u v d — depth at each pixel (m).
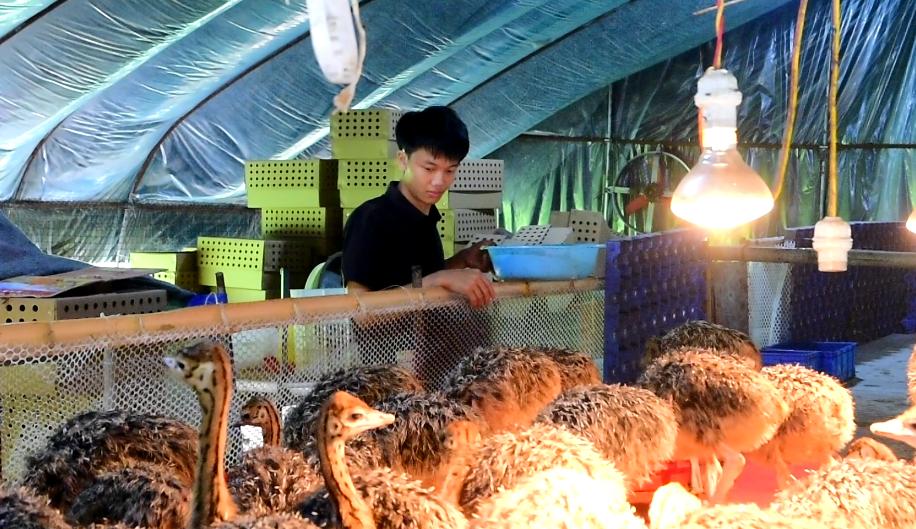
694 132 15.84
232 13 8.60
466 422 3.55
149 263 9.29
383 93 11.31
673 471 4.72
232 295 9.17
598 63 13.56
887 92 16.89
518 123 13.64
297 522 2.52
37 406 3.51
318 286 8.19
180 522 2.93
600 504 2.72
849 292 10.78
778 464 4.62
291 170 9.25
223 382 2.61
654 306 6.22
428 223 5.41
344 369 4.09
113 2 7.55
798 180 16.55
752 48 15.58
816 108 16.41
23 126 8.21
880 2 16.12
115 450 3.29
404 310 4.55
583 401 3.79
